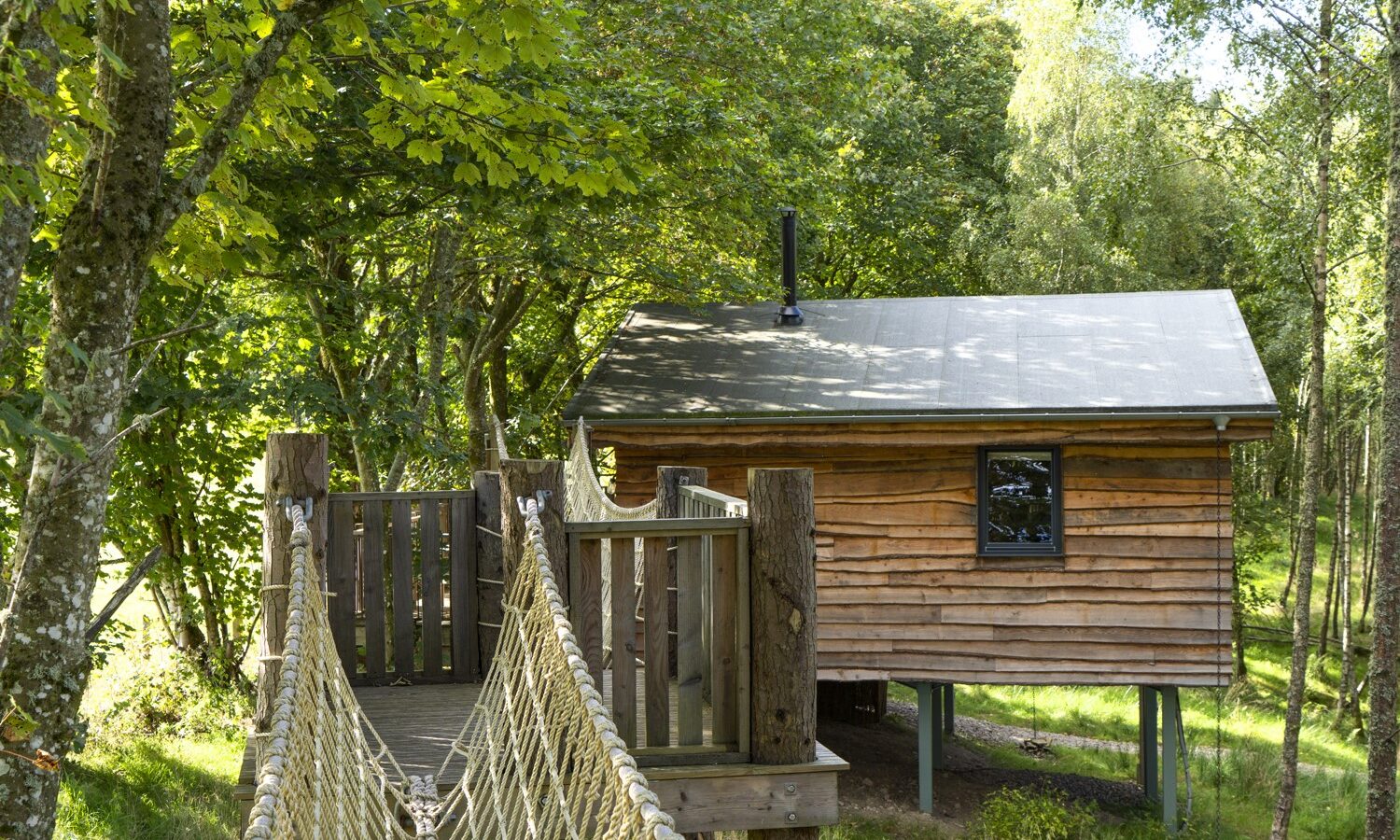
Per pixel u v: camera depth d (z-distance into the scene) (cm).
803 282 2016
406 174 947
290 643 324
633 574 489
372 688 628
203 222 604
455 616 642
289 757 255
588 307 2131
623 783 236
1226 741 1880
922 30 2736
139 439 1191
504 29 581
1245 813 1490
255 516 1326
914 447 1287
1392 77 982
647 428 1276
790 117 1476
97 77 469
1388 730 1003
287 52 589
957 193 2656
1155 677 1258
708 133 1155
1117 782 1584
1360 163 1286
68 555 457
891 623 1291
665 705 486
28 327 484
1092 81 2611
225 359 1209
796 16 1427
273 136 631
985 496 1282
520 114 637
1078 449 1268
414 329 1302
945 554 1284
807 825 477
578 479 892
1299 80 1259
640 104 1098
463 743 512
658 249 1533
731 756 479
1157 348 1341
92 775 1050
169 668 1334
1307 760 1836
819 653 1295
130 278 468
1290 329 2406
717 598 486
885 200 2464
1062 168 2648
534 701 402
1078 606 1270
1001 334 1423
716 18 1239
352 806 356
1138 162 1628
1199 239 2664
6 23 392
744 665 481
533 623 438
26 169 427
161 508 1247
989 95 2864
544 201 975
